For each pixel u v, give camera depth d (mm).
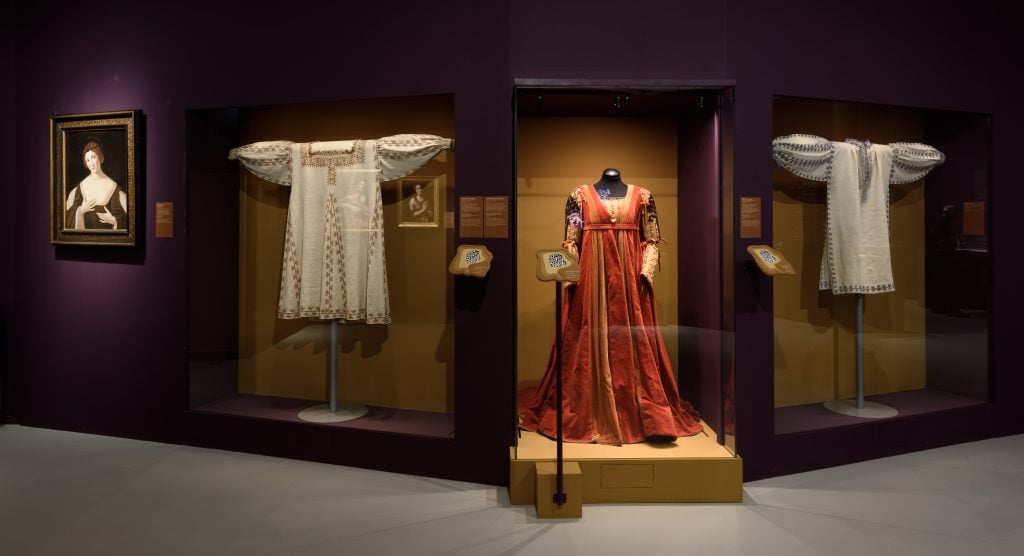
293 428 3600
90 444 3863
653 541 2576
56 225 4074
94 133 3980
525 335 3527
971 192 4078
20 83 4188
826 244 3844
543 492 2803
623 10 3240
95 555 2430
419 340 3865
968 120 4020
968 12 3842
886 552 2473
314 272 3730
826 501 3006
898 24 3643
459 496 3076
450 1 3309
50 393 4176
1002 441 3934
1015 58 3998
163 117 3875
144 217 3930
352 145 3684
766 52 3338
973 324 4094
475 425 3254
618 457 3016
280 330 4105
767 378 3318
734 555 2449
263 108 3951
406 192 3811
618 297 3328
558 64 3225
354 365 4000
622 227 3369
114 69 3963
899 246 4090
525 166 3605
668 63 3256
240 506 2926
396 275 3871
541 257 2818
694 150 3508
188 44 3805
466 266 3047
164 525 2711
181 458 3609
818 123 3701
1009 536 2617
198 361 3959
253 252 4109
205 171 3965
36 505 2924
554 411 3363
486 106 3240
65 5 4070
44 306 4180
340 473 3385
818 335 3947
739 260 3268
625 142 3686
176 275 3871
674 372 3738
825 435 3461
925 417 3758
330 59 3525
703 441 3273
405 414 3797
